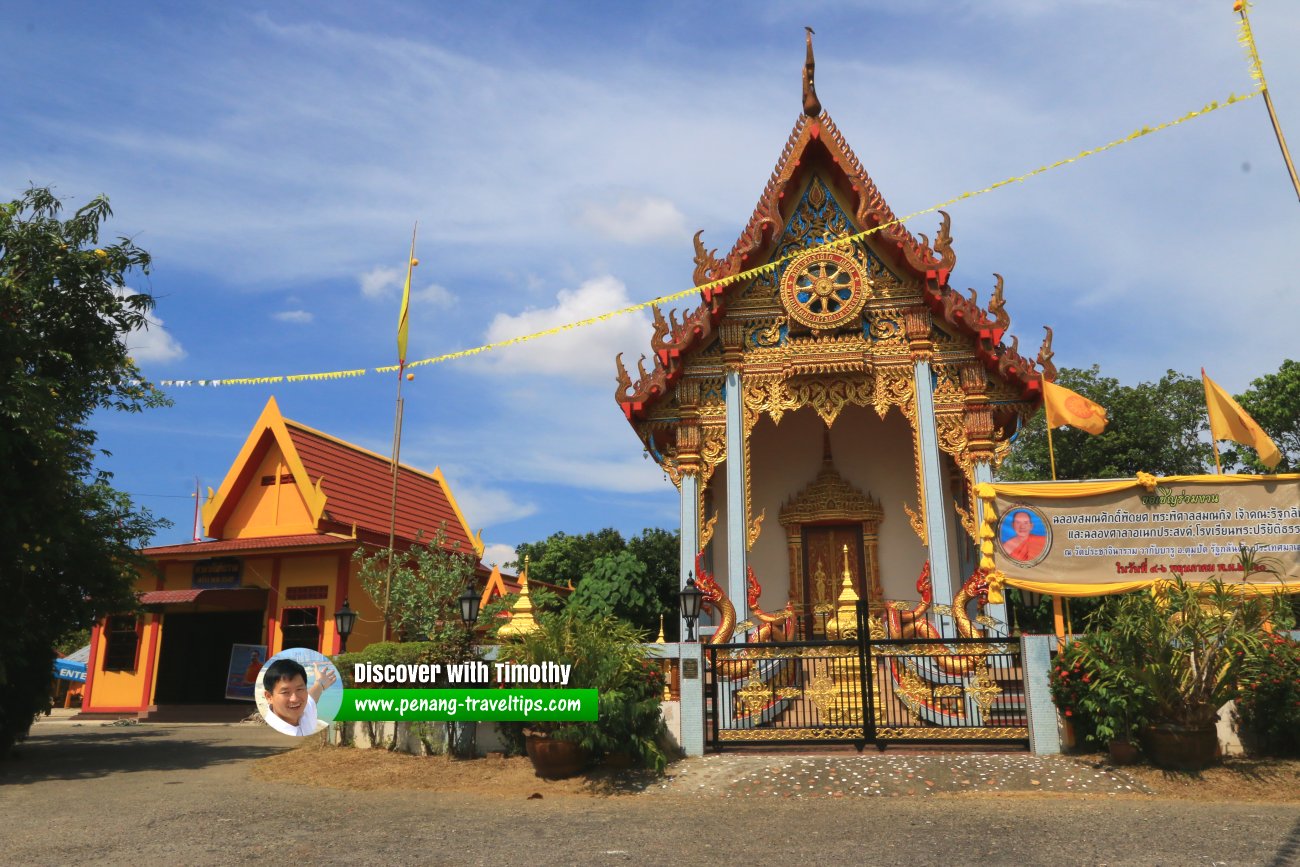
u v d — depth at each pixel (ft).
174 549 85.97
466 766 41.86
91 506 51.44
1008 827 28.71
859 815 31.32
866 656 42.73
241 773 43.39
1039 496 44.01
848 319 55.36
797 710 47.78
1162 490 43.34
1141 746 37.45
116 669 87.20
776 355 56.59
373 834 28.76
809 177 58.80
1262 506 42.65
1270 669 36.91
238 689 80.64
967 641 42.80
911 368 55.47
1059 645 41.22
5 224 46.29
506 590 99.71
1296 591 41.19
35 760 48.19
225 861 25.18
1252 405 94.89
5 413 41.22
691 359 57.31
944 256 55.06
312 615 81.76
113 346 51.29
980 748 41.16
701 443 56.13
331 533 84.69
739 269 56.70
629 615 101.40
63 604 49.78
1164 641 36.94
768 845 26.89
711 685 44.21
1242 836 26.76
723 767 39.40
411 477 105.60
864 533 66.49
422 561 61.72
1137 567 42.68
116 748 54.70
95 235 48.98
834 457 68.28
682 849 26.43
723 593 52.75
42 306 46.98
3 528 42.55
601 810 32.99
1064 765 37.65
